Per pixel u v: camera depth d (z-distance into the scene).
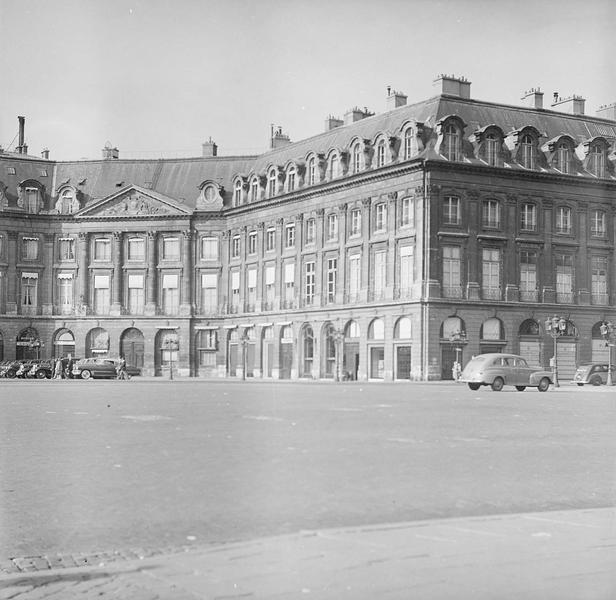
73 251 94.00
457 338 68.81
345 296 75.94
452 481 14.66
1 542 10.84
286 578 9.01
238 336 88.94
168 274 92.56
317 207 79.25
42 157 98.31
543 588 8.74
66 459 16.98
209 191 91.62
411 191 70.00
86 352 93.25
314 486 13.98
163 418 26.58
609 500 13.28
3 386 53.44
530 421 26.58
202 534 11.08
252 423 24.59
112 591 8.86
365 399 38.53
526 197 71.25
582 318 72.38
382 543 10.34
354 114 82.25
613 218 74.00
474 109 72.94
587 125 77.00
